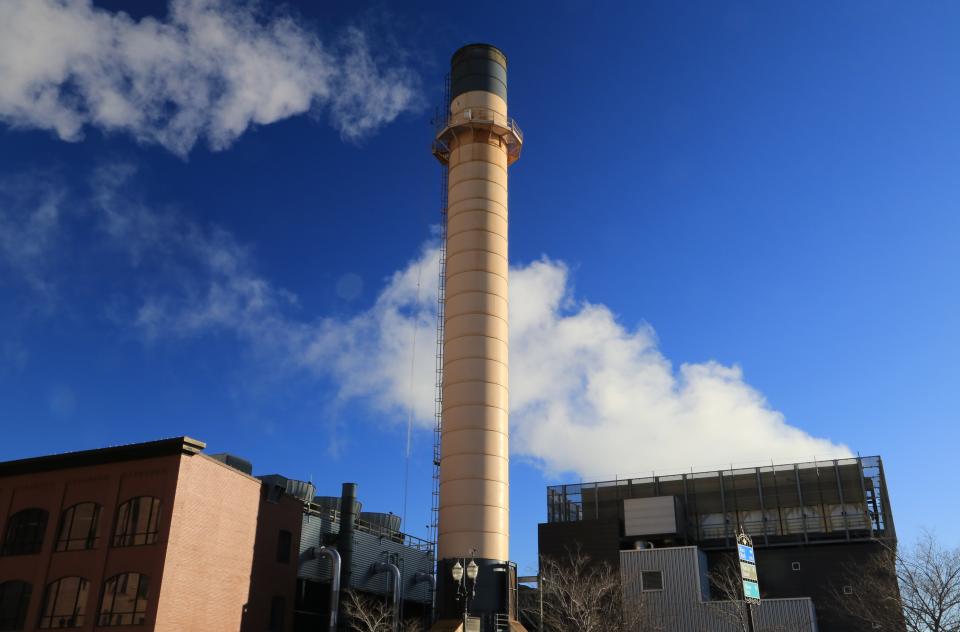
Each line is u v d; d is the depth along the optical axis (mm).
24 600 46250
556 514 73750
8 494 49719
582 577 62125
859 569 60906
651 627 57406
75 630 43688
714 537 67688
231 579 47938
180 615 43312
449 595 49812
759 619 56594
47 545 46719
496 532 51812
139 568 43375
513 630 49031
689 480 70688
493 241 59719
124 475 46594
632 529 67312
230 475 49344
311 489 63594
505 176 62875
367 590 62531
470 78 64625
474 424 54000
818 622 60406
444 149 64750
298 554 55344
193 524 45375
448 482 53156
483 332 56625
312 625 57375
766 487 67625
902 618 54094
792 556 63562
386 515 70750
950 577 51000
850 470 65250
